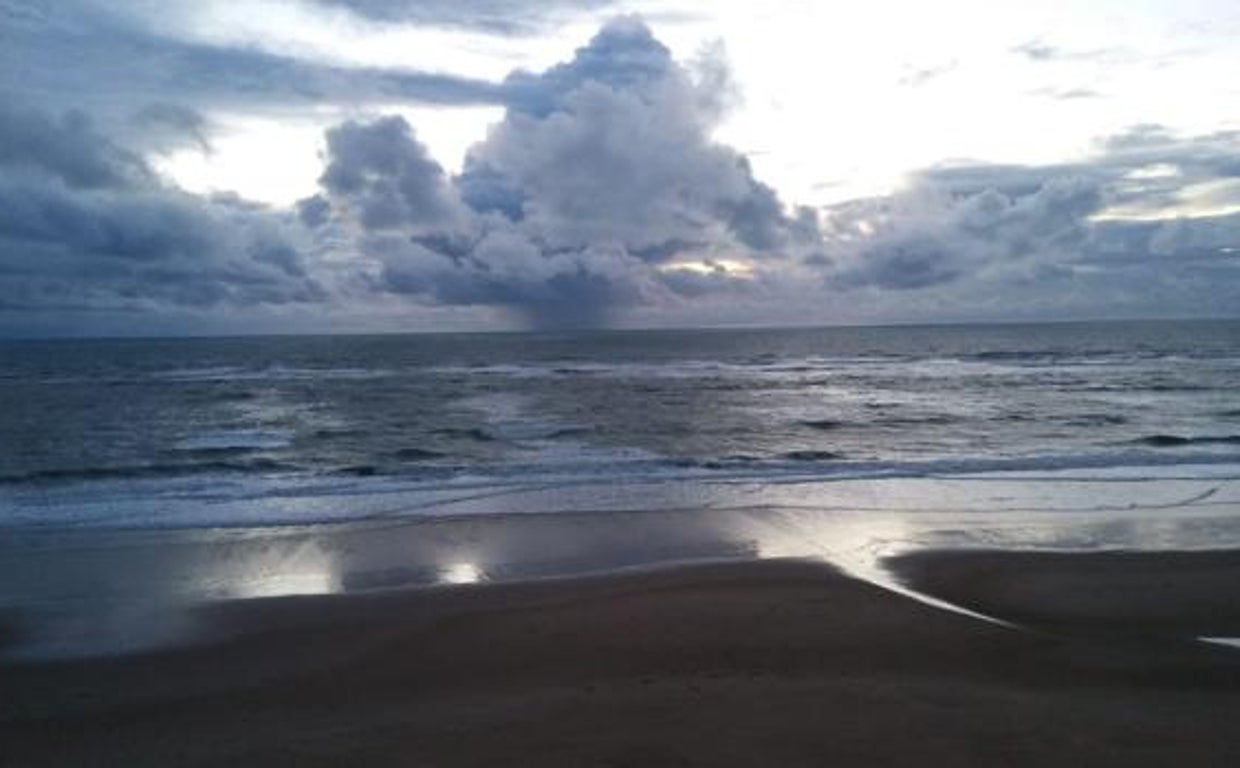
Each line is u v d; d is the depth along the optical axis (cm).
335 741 590
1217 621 844
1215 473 1762
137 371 5619
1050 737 580
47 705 662
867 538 1209
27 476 1862
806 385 4312
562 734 592
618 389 4138
